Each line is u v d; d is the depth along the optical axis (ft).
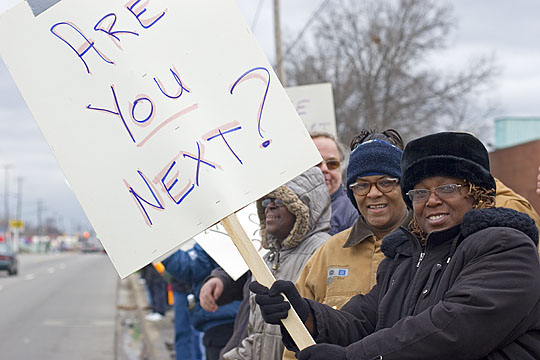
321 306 8.60
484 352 7.14
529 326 7.29
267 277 8.03
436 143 8.16
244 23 8.50
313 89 25.72
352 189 10.65
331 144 16.03
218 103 8.34
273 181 8.12
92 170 8.34
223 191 8.08
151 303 46.91
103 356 35.29
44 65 8.64
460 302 7.22
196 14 8.59
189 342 24.34
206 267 18.28
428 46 85.81
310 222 12.62
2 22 8.76
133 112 8.40
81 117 8.48
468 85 85.61
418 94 85.87
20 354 35.94
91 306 61.93
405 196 8.59
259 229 14.76
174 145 8.25
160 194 8.16
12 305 63.52
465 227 7.79
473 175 8.02
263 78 8.38
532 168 29.40
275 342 11.66
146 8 8.64
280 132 8.25
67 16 8.70
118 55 8.56
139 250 8.11
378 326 8.48
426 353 7.16
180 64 8.47
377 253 10.71
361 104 85.25
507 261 7.28
